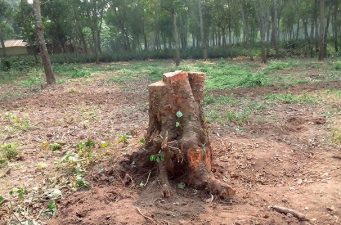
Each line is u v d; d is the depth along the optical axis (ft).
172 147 15.94
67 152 21.21
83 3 116.67
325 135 24.04
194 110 16.72
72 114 34.06
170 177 16.29
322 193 15.93
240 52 114.11
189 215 13.70
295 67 67.36
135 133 25.18
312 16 110.01
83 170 17.80
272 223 13.43
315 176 17.92
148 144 17.38
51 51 135.13
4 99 45.47
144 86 52.60
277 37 106.32
